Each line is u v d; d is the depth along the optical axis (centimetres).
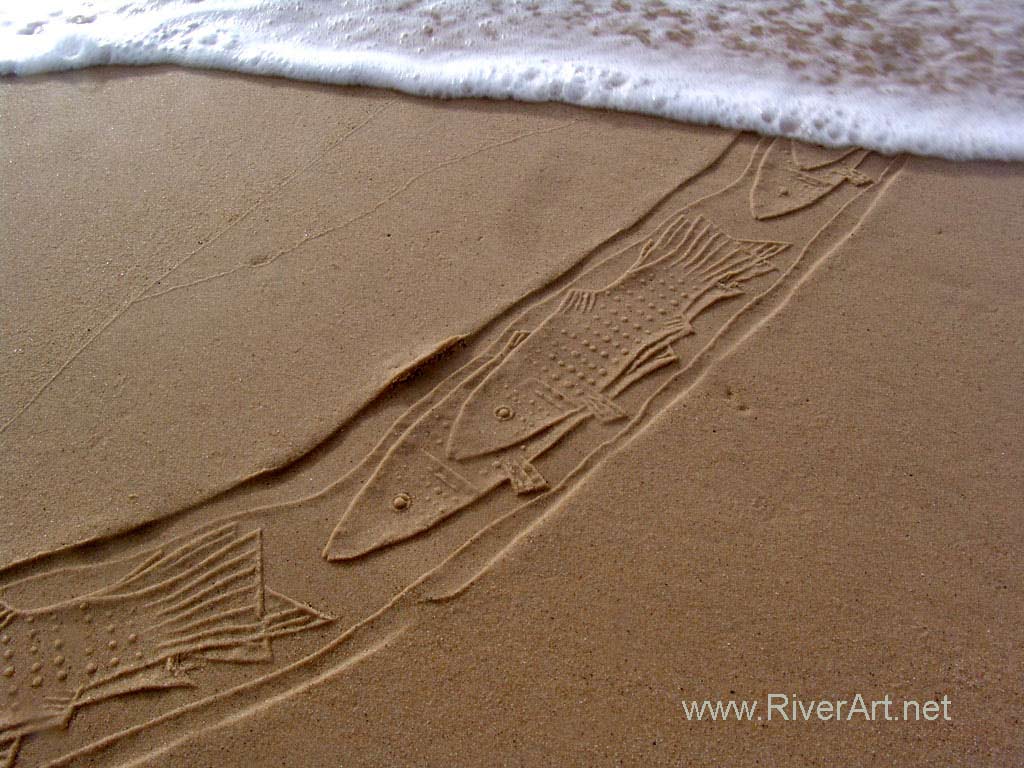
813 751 170
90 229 273
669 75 323
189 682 180
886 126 305
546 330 242
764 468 212
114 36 340
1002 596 191
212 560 198
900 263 261
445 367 233
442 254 263
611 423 221
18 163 296
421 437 218
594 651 183
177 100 320
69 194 284
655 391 228
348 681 180
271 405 225
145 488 210
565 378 231
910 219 275
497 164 293
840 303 250
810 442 217
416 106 316
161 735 174
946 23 343
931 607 189
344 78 325
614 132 305
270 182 287
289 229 271
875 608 189
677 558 196
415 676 180
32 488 211
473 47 337
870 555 197
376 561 197
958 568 196
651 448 216
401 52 334
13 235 271
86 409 226
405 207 277
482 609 189
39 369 235
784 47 334
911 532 201
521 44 337
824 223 274
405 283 255
